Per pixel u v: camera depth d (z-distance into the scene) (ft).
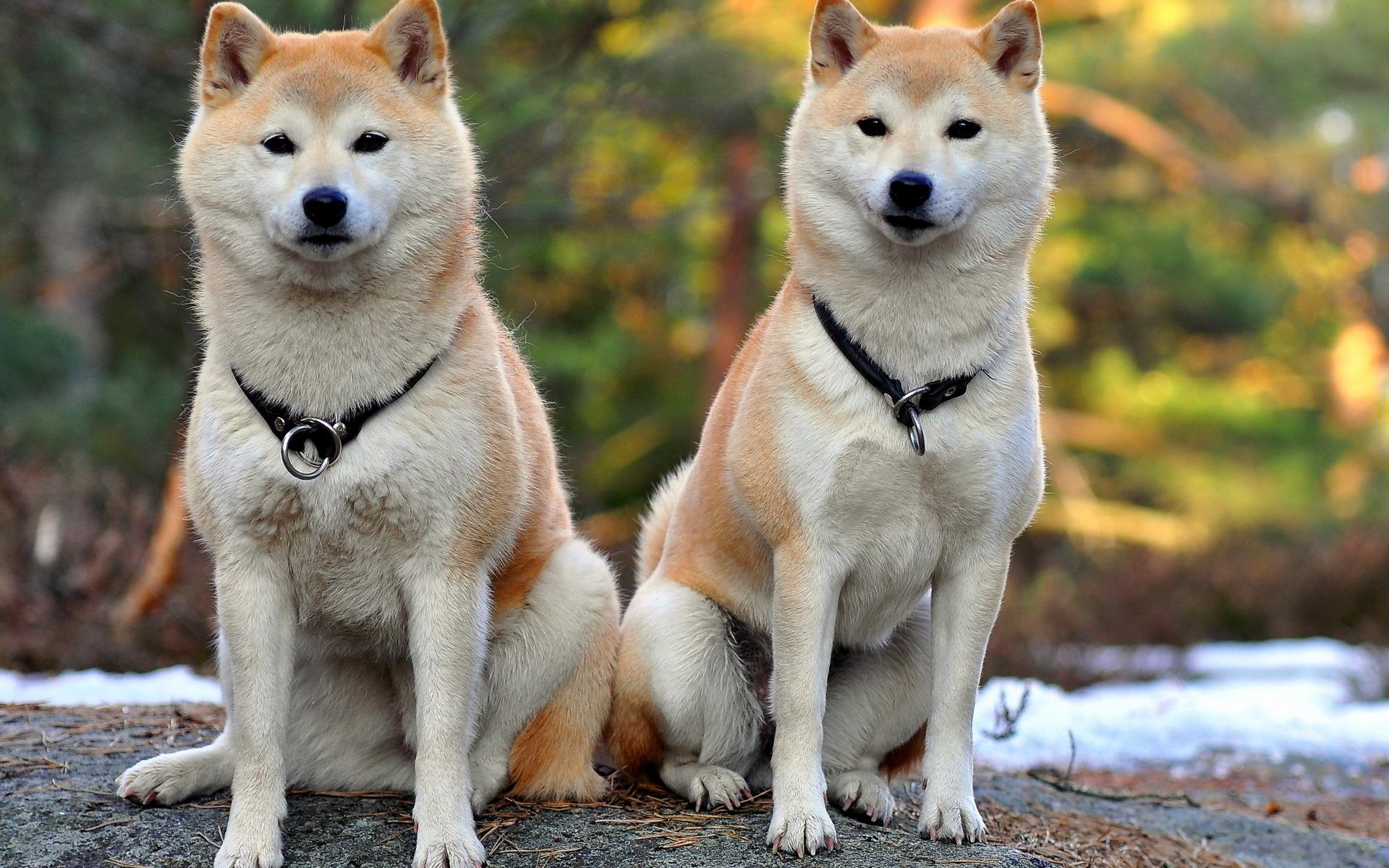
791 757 13.04
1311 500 56.08
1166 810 18.54
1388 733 25.81
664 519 17.40
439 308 12.75
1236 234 65.77
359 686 14.20
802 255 13.82
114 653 25.11
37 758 14.79
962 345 13.14
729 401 14.78
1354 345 66.44
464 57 31.35
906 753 15.30
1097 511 57.67
